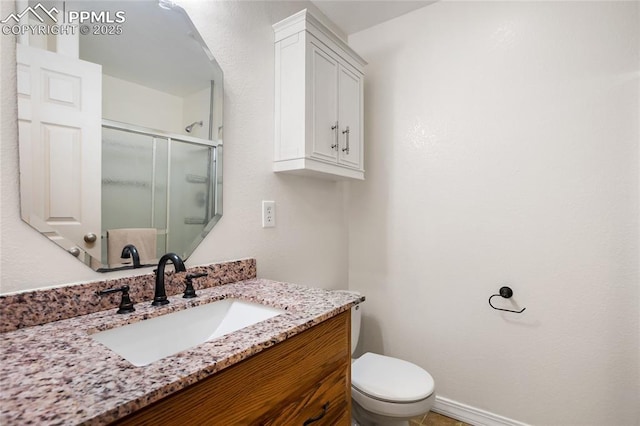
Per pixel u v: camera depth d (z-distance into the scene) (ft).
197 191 3.85
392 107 6.49
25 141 2.57
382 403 4.04
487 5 5.47
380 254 6.63
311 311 2.88
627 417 4.42
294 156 4.64
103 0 3.06
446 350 5.84
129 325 2.69
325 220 6.23
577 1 4.76
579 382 4.73
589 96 4.68
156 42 3.47
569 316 4.80
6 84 2.50
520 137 5.17
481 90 5.52
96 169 2.98
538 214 5.03
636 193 4.39
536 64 5.06
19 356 1.94
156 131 3.45
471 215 5.61
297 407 2.60
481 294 5.51
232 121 4.28
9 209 2.49
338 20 6.48
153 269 3.39
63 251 2.76
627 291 4.43
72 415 1.35
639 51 4.36
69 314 2.66
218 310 3.46
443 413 5.84
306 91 4.55
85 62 2.93
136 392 1.53
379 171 6.65
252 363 2.20
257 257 4.64
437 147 5.96
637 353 4.37
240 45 4.39
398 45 6.41
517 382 5.19
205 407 1.88
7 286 2.47
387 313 6.54
